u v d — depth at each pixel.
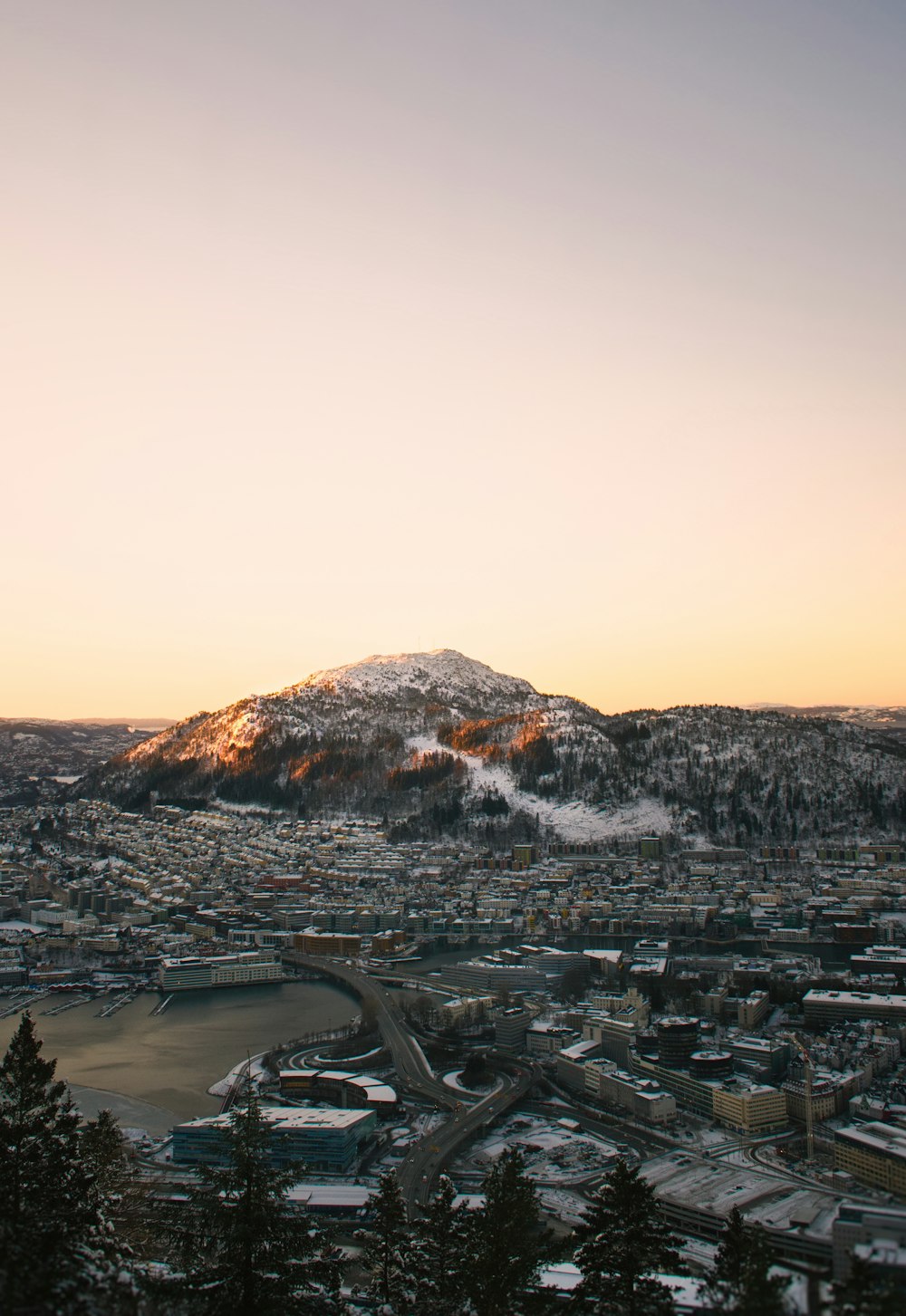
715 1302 90.06
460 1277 126.12
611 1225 116.06
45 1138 109.81
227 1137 107.62
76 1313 84.38
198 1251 105.56
